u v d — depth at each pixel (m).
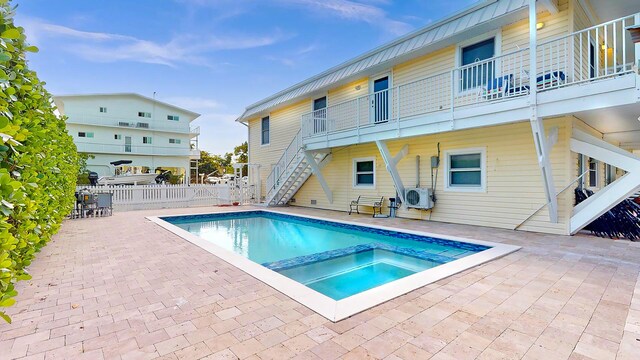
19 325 2.77
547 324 2.79
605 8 7.82
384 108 10.54
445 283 3.84
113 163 23.64
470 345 2.45
